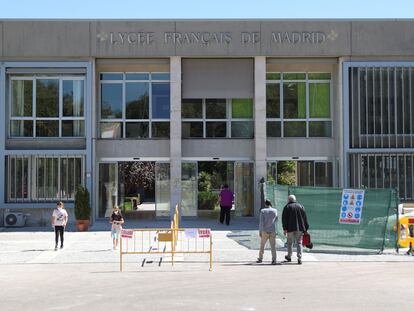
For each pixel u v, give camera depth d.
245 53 26.11
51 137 26.03
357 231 16.98
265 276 13.11
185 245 18.56
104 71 27.03
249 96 26.69
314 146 27.19
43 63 25.80
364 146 26.17
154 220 26.58
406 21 26.19
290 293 11.11
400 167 26.16
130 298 10.72
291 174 27.14
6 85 25.92
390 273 13.50
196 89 26.61
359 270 13.94
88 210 23.92
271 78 27.42
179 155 26.11
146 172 27.70
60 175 25.91
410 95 26.27
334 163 27.12
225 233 22.02
